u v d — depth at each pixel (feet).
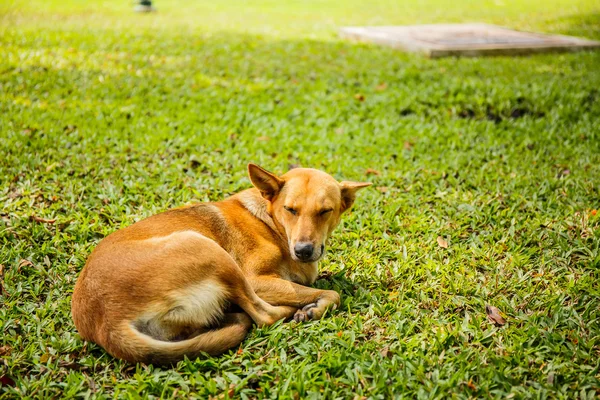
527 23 53.06
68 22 46.83
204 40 41.34
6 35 39.09
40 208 17.85
